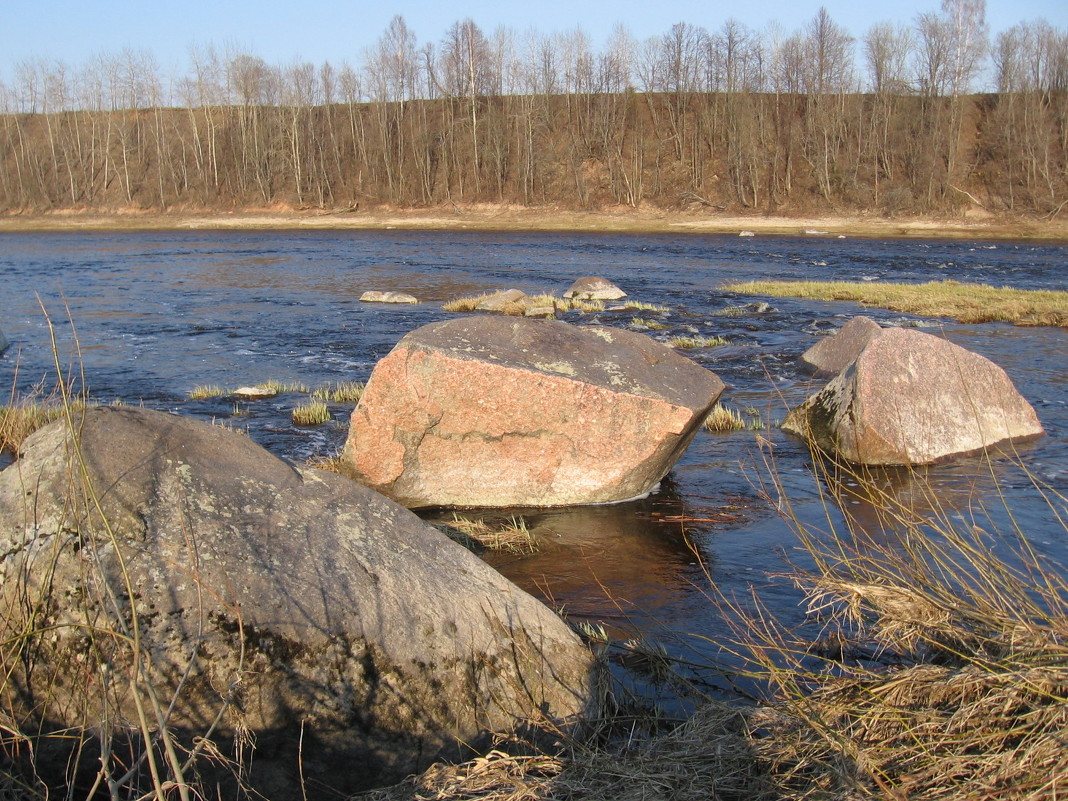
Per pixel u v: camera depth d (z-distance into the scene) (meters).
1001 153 63.75
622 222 64.56
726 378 14.24
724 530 7.00
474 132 72.06
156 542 3.35
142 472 3.55
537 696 3.73
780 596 5.67
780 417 11.28
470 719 3.53
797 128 69.69
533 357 7.46
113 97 85.69
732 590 5.79
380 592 3.62
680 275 33.78
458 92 83.75
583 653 4.04
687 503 7.68
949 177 61.78
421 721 3.42
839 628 4.87
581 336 7.85
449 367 7.11
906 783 3.09
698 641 5.03
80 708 3.04
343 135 78.94
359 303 25.02
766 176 68.25
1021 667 3.47
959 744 3.21
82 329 19.92
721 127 72.38
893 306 22.98
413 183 73.50
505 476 7.45
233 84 79.44
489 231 62.84
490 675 3.66
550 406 7.23
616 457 7.41
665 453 7.55
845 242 51.19
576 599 5.71
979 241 51.53
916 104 72.00
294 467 4.12
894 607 4.37
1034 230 55.44
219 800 3.00
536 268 36.38
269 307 24.06
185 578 3.29
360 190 74.06
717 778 3.33
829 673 4.18
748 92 75.75
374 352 17.27
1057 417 10.92
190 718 3.09
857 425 8.98
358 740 3.30
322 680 3.29
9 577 3.22
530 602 4.10
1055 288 28.34
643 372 7.61
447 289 28.77
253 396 12.83
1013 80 71.25
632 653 4.80
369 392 7.21
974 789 2.96
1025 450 9.30
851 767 3.22
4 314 22.27
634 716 3.99
